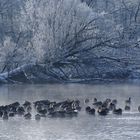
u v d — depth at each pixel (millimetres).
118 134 45969
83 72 102125
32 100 68125
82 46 100062
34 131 47781
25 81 98375
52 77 100938
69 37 99438
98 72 102312
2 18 112875
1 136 45938
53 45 98562
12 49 100062
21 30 103375
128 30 107188
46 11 100500
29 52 99625
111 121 51594
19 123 51281
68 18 99875
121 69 103938
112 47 101812
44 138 45000
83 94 75938
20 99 69500
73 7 100812
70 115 54250
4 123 51344
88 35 99812
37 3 103125
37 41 98812
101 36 100500
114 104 58156
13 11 114750
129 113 56219
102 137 44969
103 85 92062
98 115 55062
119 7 118062
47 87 88188
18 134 46562
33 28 101938
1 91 81188
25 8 107875
